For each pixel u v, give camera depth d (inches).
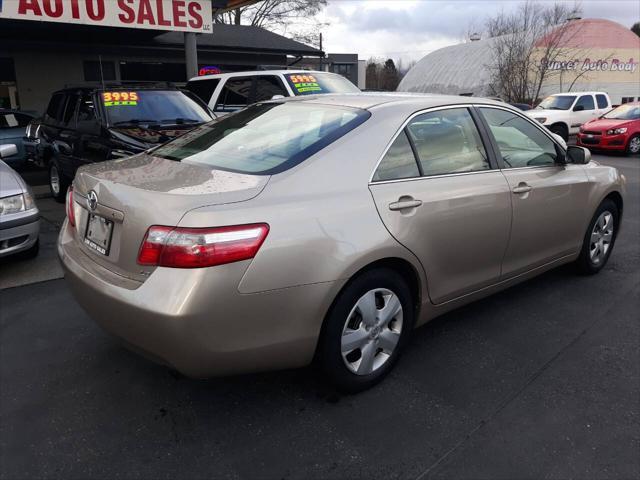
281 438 104.0
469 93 1387.8
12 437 103.8
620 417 111.1
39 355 135.3
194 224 90.7
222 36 761.0
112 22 379.9
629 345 141.8
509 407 114.2
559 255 168.4
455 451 100.4
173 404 115.2
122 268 100.3
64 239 125.2
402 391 119.8
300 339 102.5
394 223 112.9
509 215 140.6
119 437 104.3
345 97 137.4
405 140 121.8
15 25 519.8
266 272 95.2
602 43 1226.0
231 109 384.2
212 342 93.4
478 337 145.8
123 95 286.2
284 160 109.0
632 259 211.9
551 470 95.5
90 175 117.4
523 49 1138.7
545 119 686.5
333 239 102.7
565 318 157.6
